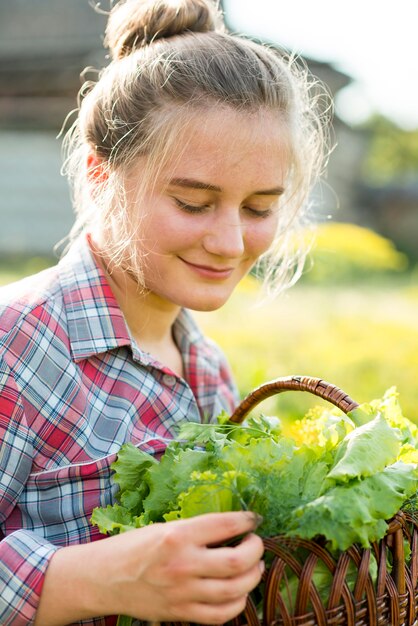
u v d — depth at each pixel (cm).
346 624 129
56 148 1207
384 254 1094
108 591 130
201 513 131
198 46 171
